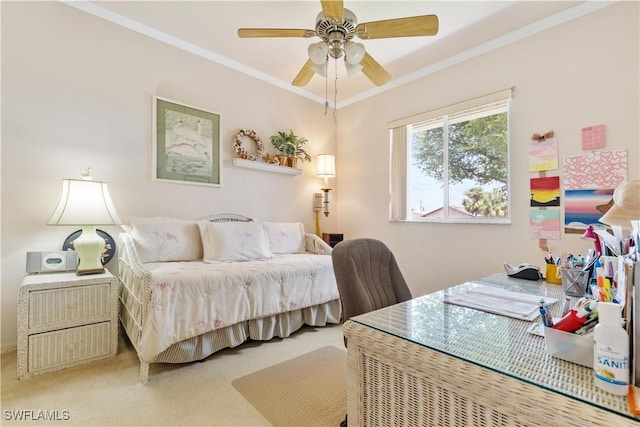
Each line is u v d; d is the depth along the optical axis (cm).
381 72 226
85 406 148
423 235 324
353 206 399
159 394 159
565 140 231
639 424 45
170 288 176
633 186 72
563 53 233
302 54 302
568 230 228
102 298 196
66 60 225
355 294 129
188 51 287
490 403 58
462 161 302
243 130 325
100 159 238
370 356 82
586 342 62
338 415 145
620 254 95
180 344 186
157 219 254
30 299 172
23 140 208
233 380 175
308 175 392
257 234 286
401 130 346
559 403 51
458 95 295
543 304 77
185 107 284
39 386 164
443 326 87
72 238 226
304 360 201
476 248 281
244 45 287
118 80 248
